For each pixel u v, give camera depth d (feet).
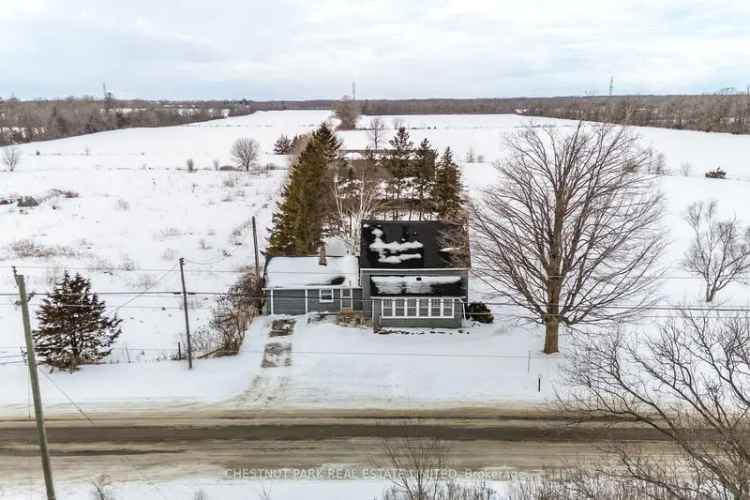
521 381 88.22
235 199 235.81
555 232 91.25
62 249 159.94
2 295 125.29
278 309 117.91
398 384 87.61
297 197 148.36
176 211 213.66
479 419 78.28
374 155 272.10
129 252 160.15
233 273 143.13
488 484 62.39
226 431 75.20
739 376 84.74
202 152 380.58
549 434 74.54
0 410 79.92
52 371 90.74
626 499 48.65
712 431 66.85
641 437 73.10
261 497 61.11
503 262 101.24
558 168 89.66
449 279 113.39
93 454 70.08
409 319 111.24
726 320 98.32
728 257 131.23
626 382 78.28
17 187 251.60
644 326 105.70
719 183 236.63
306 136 315.58
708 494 43.68
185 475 65.62
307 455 69.67
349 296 118.32
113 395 84.07
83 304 92.79
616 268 106.42
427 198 210.38
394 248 117.50
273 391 85.61
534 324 111.96
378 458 68.95
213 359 95.86
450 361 95.04
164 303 124.16
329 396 84.23
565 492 52.60
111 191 249.96
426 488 59.52
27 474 65.92
